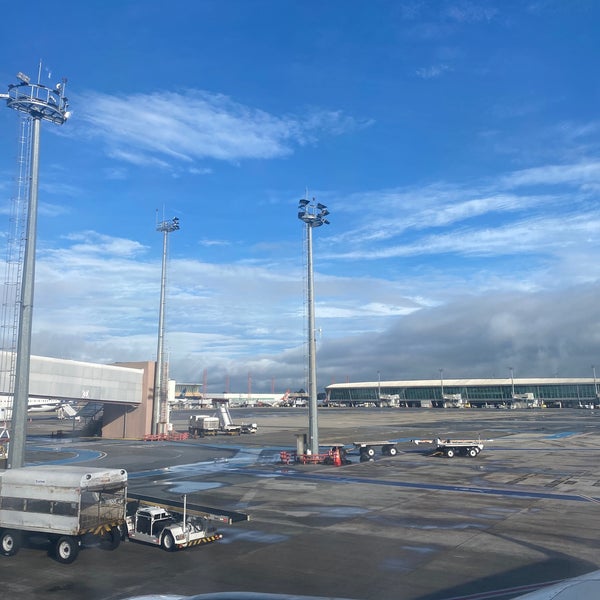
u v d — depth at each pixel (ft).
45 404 654.53
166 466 169.78
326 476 145.28
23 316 102.78
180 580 61.98
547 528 84.99
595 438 252.83
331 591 57.88
